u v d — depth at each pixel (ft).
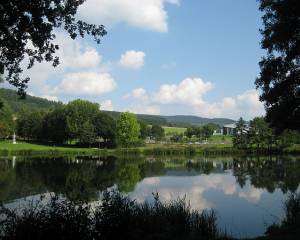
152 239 42.24
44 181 147.43
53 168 207.31
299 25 72.84
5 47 42.73
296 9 69.82
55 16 43.91
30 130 476.13
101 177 168.55
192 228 54.24
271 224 77.61
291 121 86.69
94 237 41.09
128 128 428.15
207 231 54.60
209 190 133.08
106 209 43.55
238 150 400.88
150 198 111.96
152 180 164.14
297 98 85.10
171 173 196.85
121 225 42.29
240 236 66.80
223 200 110.83
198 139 589.32
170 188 138.31
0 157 308.40
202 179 169.07
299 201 77.25
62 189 123.44
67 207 41.42
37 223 38.34
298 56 79.00
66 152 365.40
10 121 413.80
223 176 180.75
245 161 286.46
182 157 352.90
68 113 426.10
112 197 46.34
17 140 483.51
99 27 46.26
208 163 270.87
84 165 233.76
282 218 83.56
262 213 90.68
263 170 204.33
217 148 406.62
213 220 59.57
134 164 257.34
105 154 378.94
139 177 175.01
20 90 45.85
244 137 406.41
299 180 156.15
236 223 79.46
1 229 39.47
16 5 39.47
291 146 393.29
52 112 466.29
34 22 41.70
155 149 396.78
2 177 160.97
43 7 41.68
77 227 39.29
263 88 90.84
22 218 40.19
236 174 189.06
